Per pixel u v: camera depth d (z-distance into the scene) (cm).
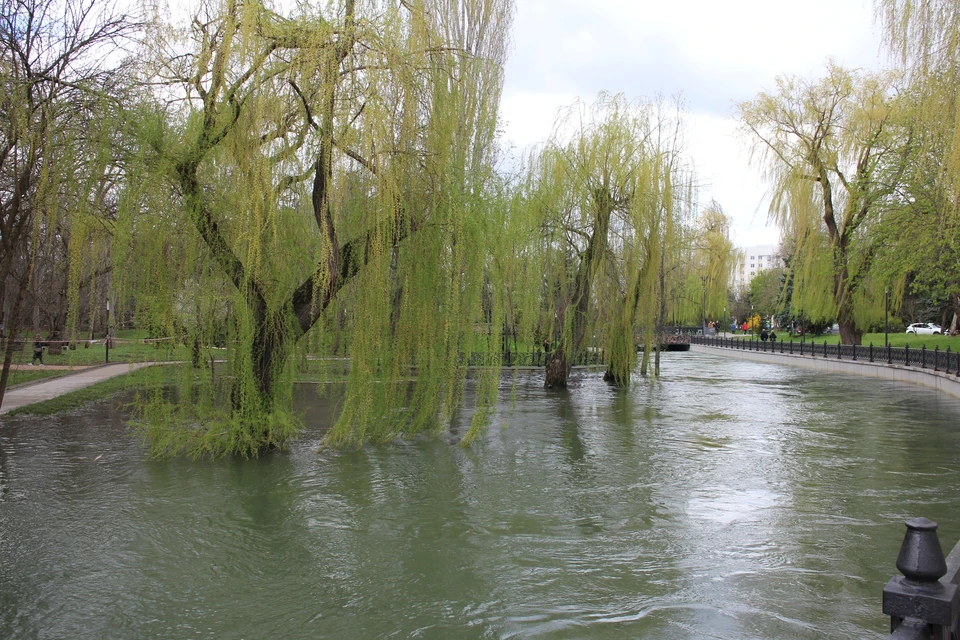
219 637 495
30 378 2062
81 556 645
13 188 1294
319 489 884
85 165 954
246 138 932
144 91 960
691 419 1556
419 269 1095
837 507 827
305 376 1260
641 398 1980
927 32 1077
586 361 2527
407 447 1160
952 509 817
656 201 1978
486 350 1201
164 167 916
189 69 970
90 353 3062
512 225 1321
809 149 2895
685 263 3078
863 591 579
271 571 617
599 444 1232
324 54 944
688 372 3116
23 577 595
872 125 2648
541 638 496
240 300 985
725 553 671
